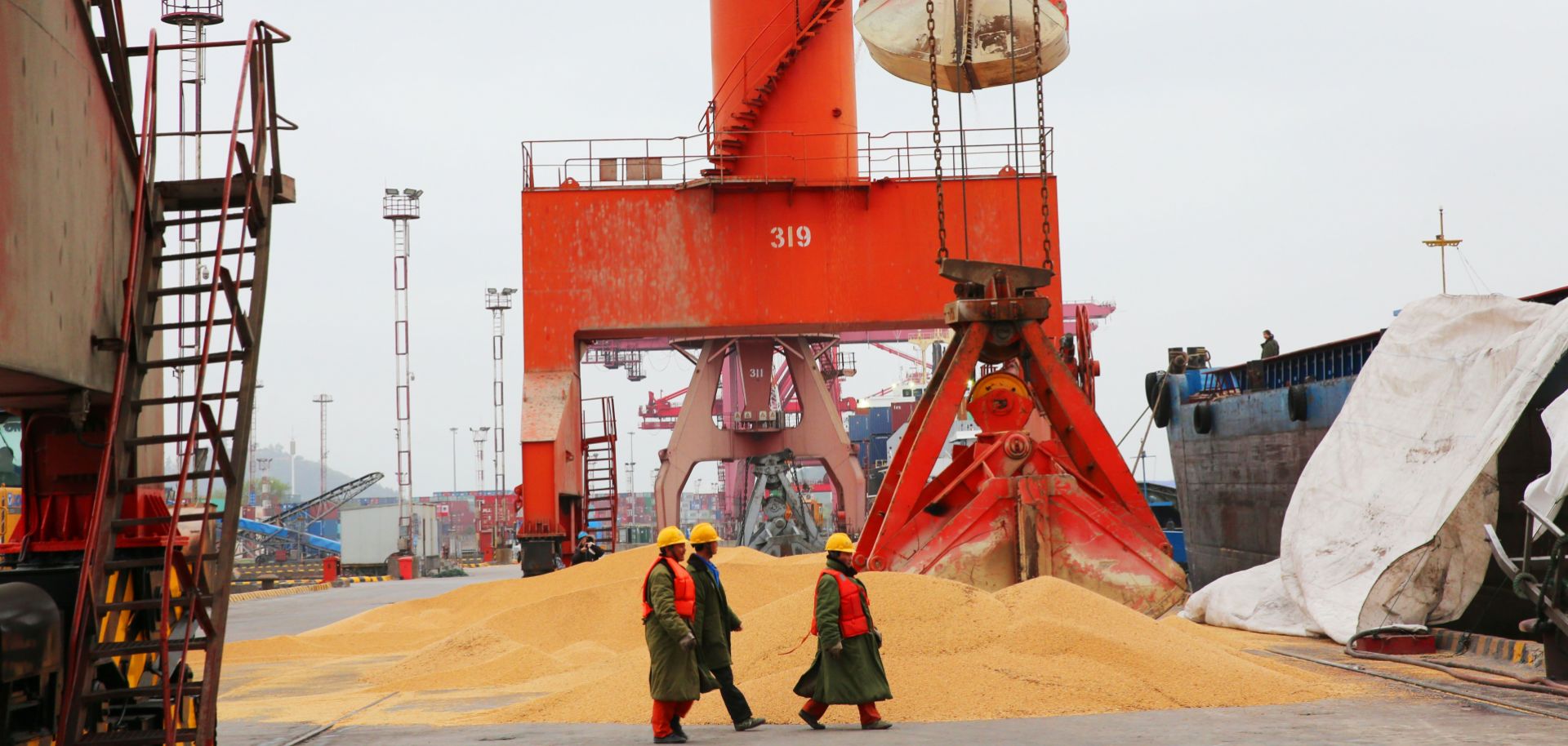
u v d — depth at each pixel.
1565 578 13.36
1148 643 13.73
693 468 56.62
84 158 9.08
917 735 10.85
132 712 10.12
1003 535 18.81
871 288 40.00
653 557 28.64
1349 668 15.48
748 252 40.16
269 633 30.00
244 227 9.52
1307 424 29.38
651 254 40.34
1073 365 28.89
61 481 10.16
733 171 43.75
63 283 8.66
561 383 40.44
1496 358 18.88
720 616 11.68
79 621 8.63
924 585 14.09
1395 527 18.89
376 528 82.19
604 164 40.56
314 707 15.48
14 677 7.83
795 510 56.81
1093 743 10.16
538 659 18.36
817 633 11.51
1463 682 14.16
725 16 44.19
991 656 13.00
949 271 20.03
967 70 34.47
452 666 19.44
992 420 20.16
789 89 43.66
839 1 42.34
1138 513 19.45
